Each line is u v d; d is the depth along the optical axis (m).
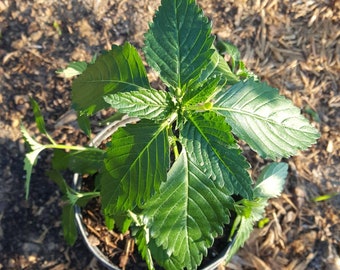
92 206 0.31
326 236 0.37
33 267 0.34
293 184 0.38
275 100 0.24
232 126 0.23
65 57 0.39
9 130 0.37
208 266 0.29
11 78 0.38
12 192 0.35
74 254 0.35
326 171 0.39
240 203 0.26
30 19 0.39
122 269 0.31
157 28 0.23
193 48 0.23
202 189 0.23
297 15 0.43
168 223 0.24
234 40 0.41
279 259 0.36
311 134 0.24
